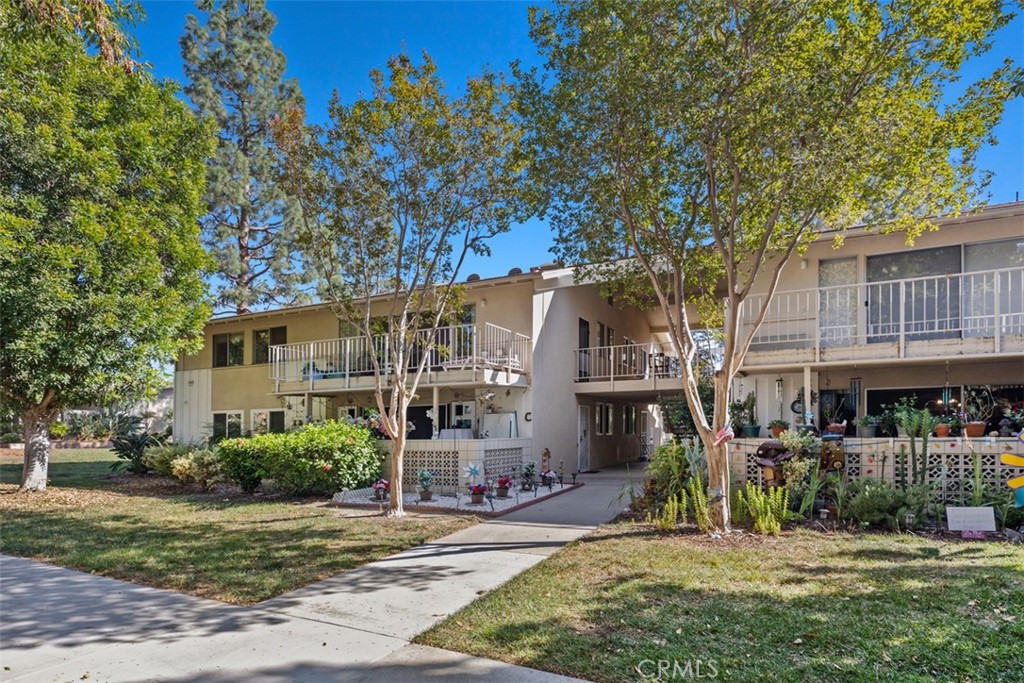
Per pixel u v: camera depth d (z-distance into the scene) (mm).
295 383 17562
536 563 6855
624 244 8992
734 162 7328
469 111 9766
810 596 5312
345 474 11898
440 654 4352
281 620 5121
